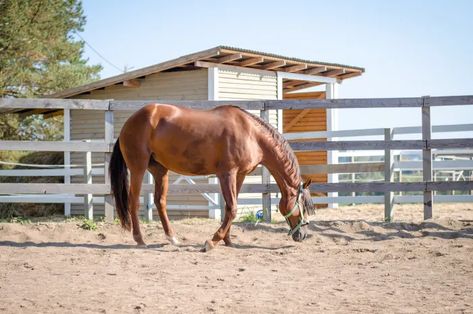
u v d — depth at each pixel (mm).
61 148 9562
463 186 9609
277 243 8273
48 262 6773
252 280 5832
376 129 11883
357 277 5996
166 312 4617
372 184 9758
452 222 9602
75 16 22500
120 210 7824
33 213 16109
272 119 14961
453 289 5438
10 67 20094
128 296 5133
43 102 9469
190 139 7559
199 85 14195
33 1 20156
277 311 4648
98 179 15617
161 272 6207
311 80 16000
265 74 15031
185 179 13430
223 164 7590
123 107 9695
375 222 9570
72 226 9156
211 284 5637
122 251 7457
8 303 4895
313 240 8430
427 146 9711
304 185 7973
